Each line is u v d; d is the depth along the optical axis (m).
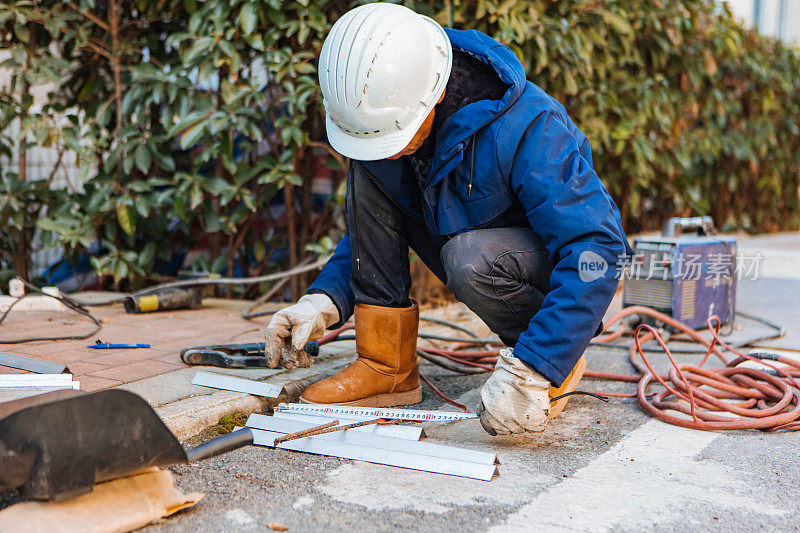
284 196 4.11
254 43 3.59
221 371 2.45
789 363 2.51
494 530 1.46
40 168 4.36
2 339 2.77
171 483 1.52
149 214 3.98
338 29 1.90
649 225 6.29
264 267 4.19
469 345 3.12
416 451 1.83
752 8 10.45
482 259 1.97
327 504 1.57
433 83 1.88
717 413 2.24
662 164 5.44
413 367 2.33
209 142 3.68
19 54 3.70
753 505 1.60
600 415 2.25
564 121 2.03
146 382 2.26
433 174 1.94
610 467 1.82
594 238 1.78
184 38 3.69
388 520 1.50
